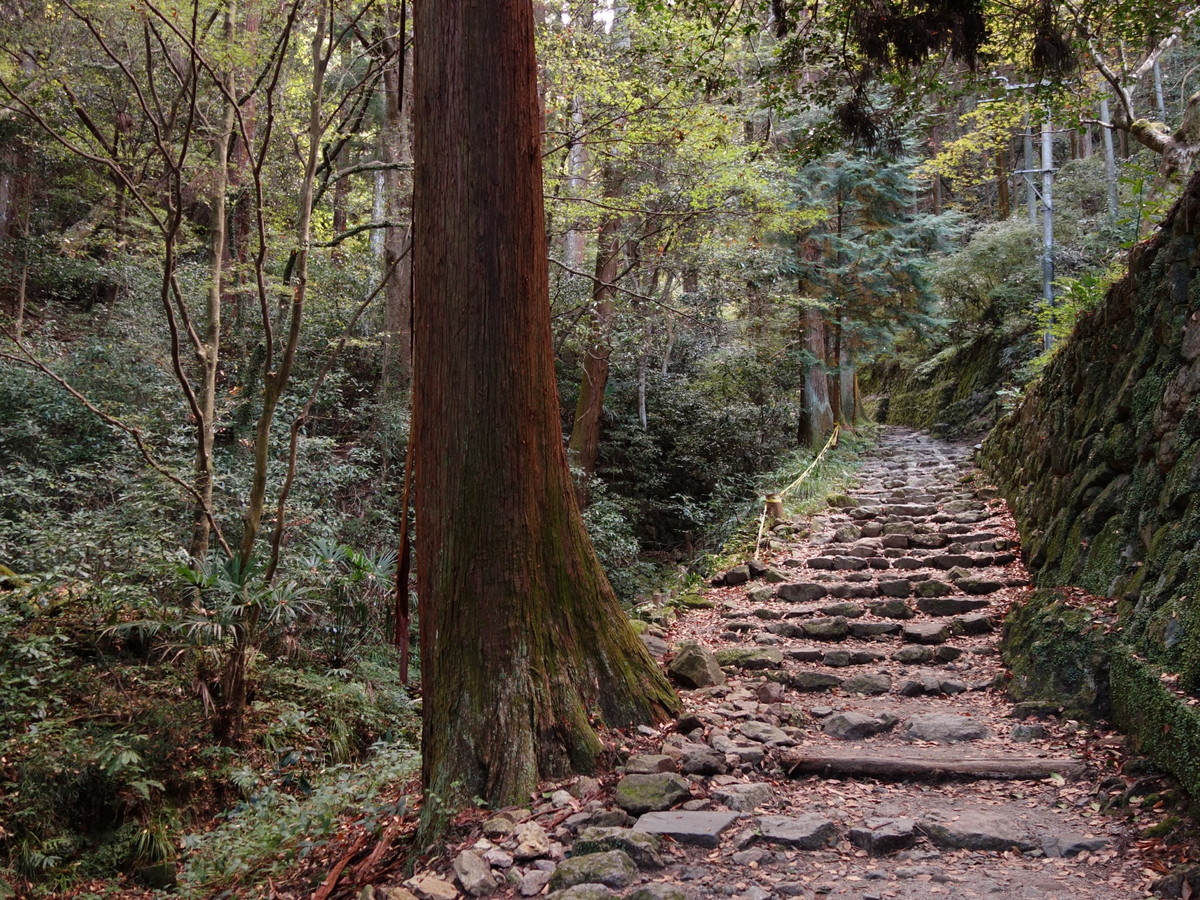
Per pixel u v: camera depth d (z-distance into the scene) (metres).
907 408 22.11
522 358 4.40
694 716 4.71
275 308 13.32
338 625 8.09
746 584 8.47
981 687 5.57
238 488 9.21
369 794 4.87
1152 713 3.83
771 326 15.88
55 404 10.11
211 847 4.92
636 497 16.23
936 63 6.92
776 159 11.98
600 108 9.62
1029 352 15.75
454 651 4.25
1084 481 6.22
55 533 7.43
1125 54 9.53
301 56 10.84
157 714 6.24
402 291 13.27
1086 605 5.18
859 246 14.83
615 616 4.81
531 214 4.44
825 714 5.25
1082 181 16.89
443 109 4.32
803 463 14.28
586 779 4.05
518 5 4.37
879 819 3.73
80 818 5.65
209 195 9.17
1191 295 4.81
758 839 3.58
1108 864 3.22
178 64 10.67
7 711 5.84
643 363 16.45
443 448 4.34
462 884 3.35
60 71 7.52
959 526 9.27
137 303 11.88
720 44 7.15
